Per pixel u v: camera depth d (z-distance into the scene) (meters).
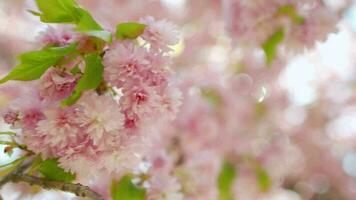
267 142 2.22
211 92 2.35
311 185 3.65
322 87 3.61
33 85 1.17
